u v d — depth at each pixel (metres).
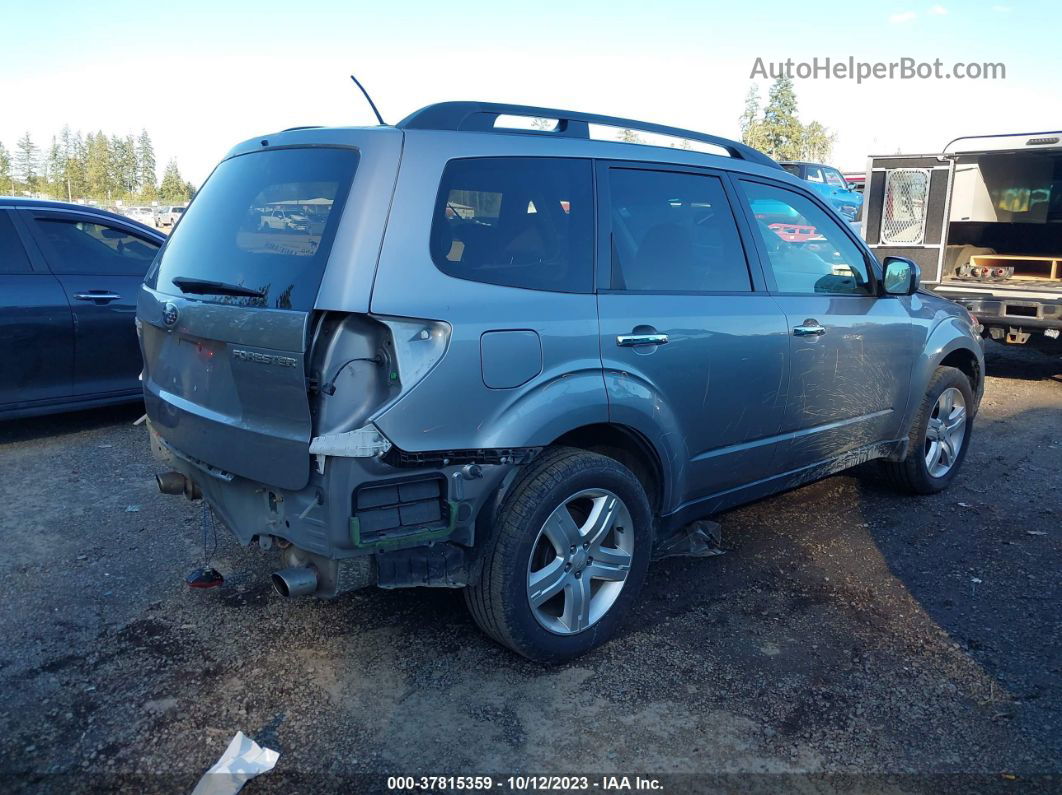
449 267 2.96
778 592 4.02
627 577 3.50
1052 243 9.98
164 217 52.69
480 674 3.26
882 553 4.49
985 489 5.55
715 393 3.79
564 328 3.19
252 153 3.50
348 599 3.83
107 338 6.38
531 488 3.11
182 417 3.34
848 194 20.03
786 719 3.02
